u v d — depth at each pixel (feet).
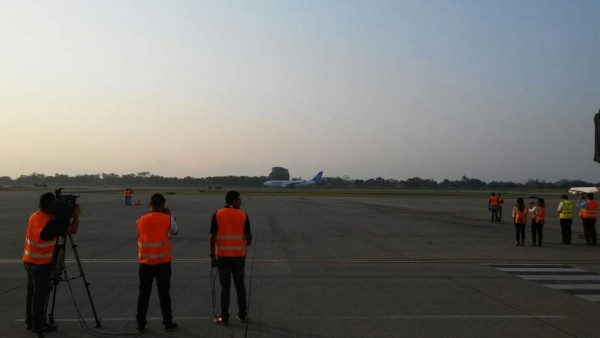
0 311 25.72
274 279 34.81
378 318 24.41
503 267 40.93
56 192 23.35
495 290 31.30
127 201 151.12
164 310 22.54
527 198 262.06
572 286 32.71
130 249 51.29
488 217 112.88
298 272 37.73
